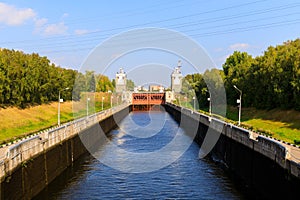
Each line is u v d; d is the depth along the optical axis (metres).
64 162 34.62
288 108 54.00
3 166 19.84
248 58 88.06
